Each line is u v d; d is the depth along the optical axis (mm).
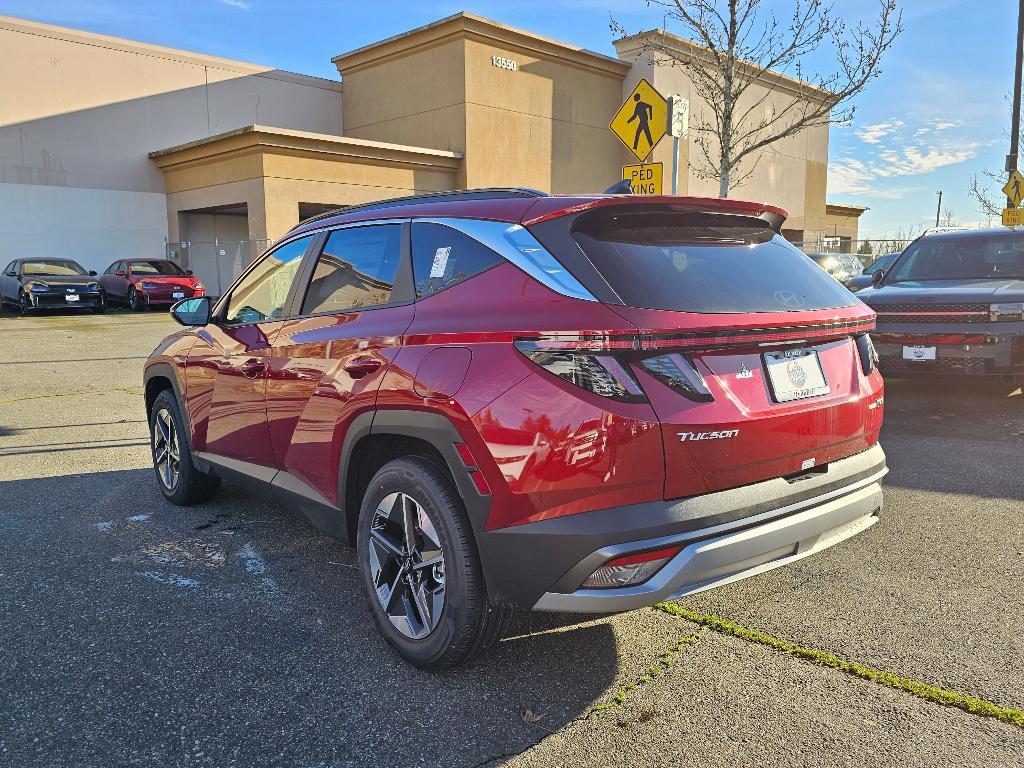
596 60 27703
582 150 28156
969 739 2525
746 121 29938
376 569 3135
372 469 3422
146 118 27391
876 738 2537
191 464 4820
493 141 25531
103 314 22109
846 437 3049
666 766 2416
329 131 31125
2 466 6004
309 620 3424
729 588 3705
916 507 4770
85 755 2482
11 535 4492
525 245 2779
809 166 35688
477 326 2738
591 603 2529
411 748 2520
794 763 2420
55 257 24938
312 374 3453
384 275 3309
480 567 2760
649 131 7324
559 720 2668
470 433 2662
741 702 2756
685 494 2580
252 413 3971
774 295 2889
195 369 4500
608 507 2500
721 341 2611
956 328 7172
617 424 2465
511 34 25344
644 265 2676
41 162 25484
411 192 24672
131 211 27266
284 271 3996
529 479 2545
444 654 2844
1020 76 19266
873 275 8672
